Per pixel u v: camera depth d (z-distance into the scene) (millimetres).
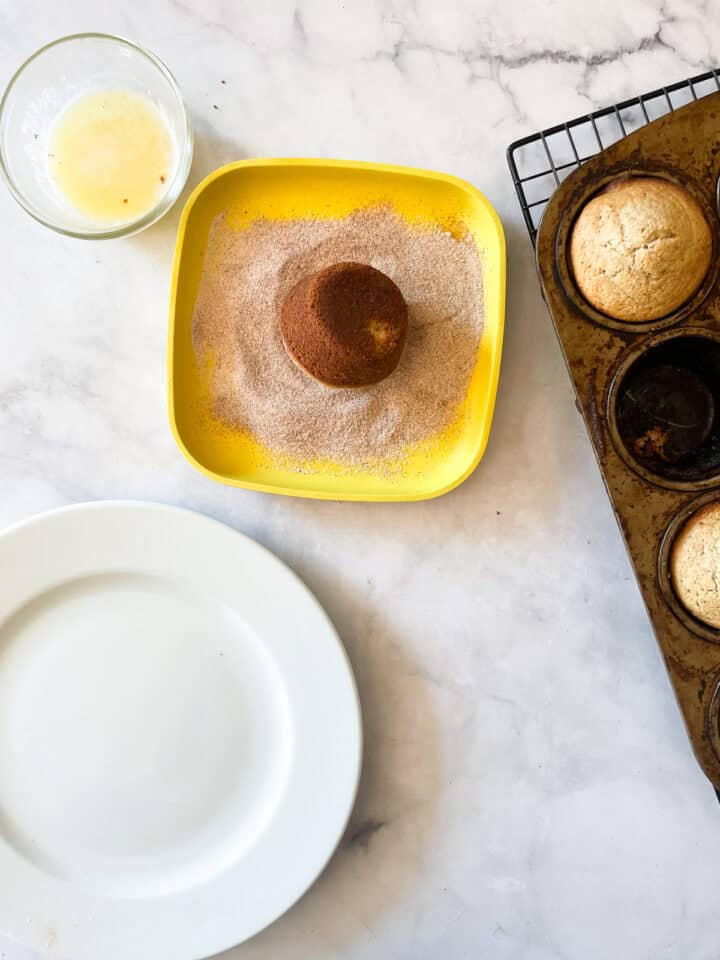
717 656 520
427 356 552
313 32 562
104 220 547
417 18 562
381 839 582
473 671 577
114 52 548
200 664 568
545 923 582
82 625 567
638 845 580
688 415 558
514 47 562
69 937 566
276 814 560
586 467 571
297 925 583
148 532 547
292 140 563
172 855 571
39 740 571
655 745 577
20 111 552
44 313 569
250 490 570
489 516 572
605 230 500
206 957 578
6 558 545
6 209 565
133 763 570
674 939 580
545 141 542
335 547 573
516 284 565
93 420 572
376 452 559
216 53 562
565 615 575
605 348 513
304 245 554
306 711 556
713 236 512
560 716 578
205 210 551
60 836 571
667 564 519
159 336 568
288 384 555
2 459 573
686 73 563
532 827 581
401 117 563
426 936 582
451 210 553
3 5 562
